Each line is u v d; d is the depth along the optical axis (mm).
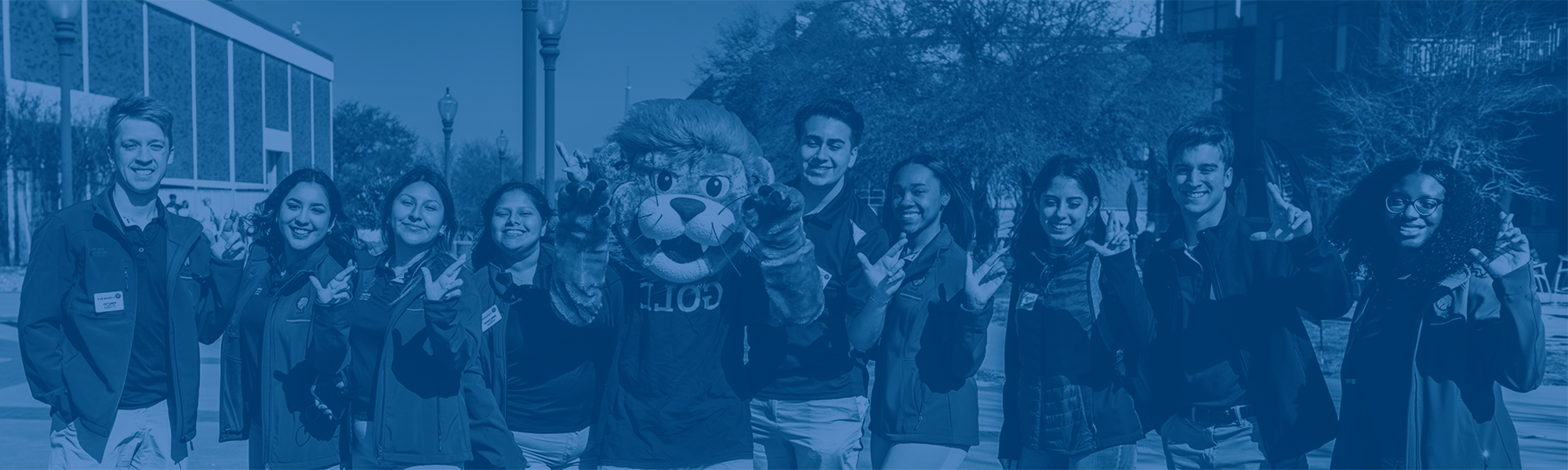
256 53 43812
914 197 4008
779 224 3494
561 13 9117
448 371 3852
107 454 4234
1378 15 21719
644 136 3629
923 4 20359
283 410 4145
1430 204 3361
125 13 32250
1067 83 19719
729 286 3793
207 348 11711
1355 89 20547
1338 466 3604
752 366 3959
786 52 21703
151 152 4230
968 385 4035
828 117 4008
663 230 3482
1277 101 26891
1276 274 3625
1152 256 3871
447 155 18812
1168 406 3834
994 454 7000
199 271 4383
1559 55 20641
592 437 3932
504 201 4004
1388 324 3482
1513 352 3234
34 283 4148
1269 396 3633
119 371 4203
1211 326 3688
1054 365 3812
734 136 3660
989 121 18422
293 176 4344
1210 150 3697
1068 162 3834
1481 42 17375
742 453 3865
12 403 8562
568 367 3924
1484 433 3383
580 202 3465
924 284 3955
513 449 3943
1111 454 3807
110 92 31281
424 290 3900
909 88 19828
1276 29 27234
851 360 4051
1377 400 3469
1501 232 3316
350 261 4246
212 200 38438
